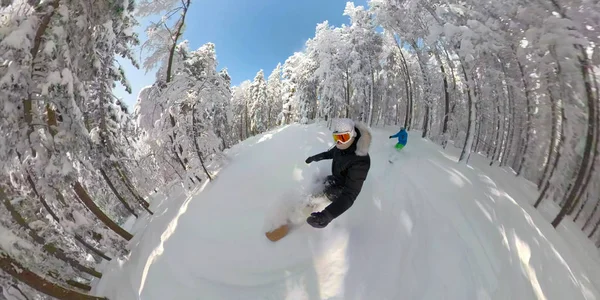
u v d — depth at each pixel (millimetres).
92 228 5215
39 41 3818
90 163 5281
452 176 4953
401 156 6320
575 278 3268
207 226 4602
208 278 3666
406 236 3334
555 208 5883
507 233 3547
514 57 7387
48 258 4777
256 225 4223
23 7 3883
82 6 4402
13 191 4531
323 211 2844
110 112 7824
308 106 18078
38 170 4281
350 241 3391
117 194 7105
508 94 8930
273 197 4832
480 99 9727
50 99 4012
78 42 4473
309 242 3520
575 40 4828
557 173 6305
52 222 5094
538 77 6930
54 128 4285
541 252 3420
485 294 2621
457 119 11547
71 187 4996
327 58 14031
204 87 6980
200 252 4090
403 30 10883
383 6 10867
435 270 2844
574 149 5855
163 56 8141
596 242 4898
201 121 7379
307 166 5668
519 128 9406
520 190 6301
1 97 3662
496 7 6668
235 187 5609
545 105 7531
